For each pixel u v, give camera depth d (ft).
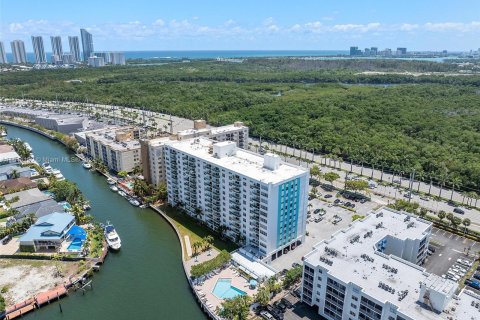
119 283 510.17
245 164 587.68
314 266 424.05
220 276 508.94
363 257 437.58
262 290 443.32
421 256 520.42
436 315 343.46
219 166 580.71
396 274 406.41
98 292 492.95
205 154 638.94
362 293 376.07
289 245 568.00
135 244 606.55
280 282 486.79
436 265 535.60
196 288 481.87
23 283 503.20
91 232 627.05
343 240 477.36
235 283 494.18
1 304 440.04
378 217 547.08
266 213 513.86
